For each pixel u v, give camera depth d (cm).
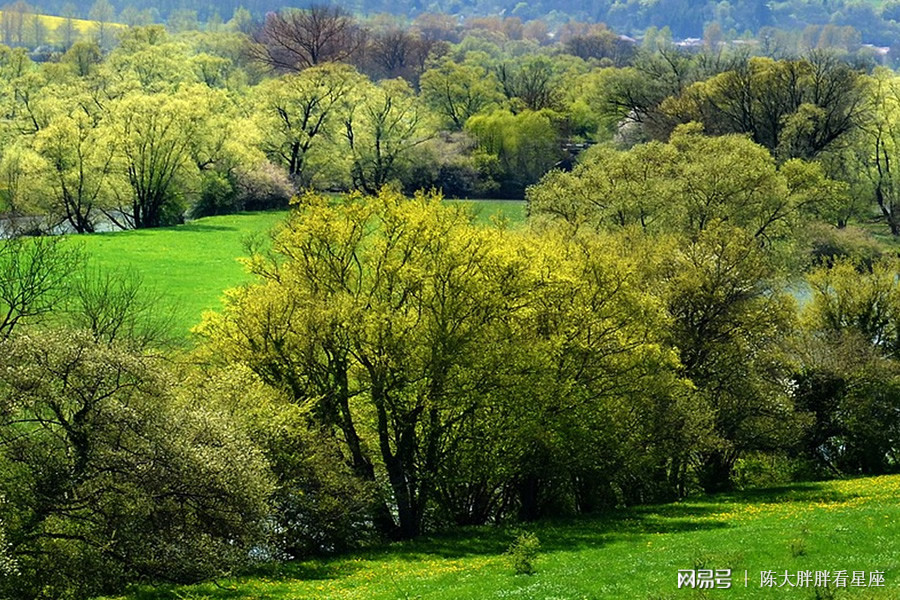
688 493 8456
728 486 8512
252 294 6469
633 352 6975
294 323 6244
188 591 4719
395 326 6169
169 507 4641
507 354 6469
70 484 4469
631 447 7156
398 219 6550
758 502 7238
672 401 7344
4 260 8844
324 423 6412
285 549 5975
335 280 6562
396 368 6247
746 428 8169
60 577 4556
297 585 4969
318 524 6059
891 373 9088
